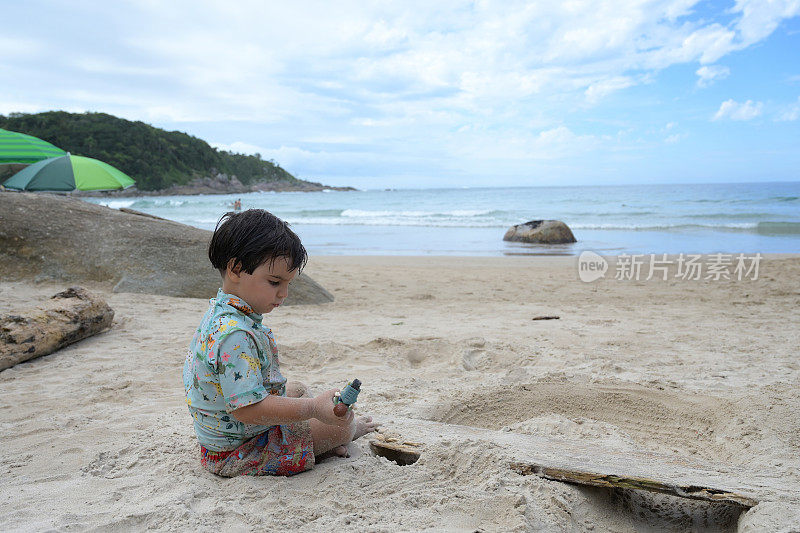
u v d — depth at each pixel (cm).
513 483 247
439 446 282
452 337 579
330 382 445
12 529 211
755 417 354
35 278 773
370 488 246
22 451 300
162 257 820
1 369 458
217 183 11506
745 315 729
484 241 1914
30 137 1455
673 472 256
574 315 734
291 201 5703
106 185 1370
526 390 420
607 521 242
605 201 4141
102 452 290
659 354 525
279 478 250
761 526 209
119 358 492
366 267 1243
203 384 240
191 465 266
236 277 230
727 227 2153
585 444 297
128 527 212
